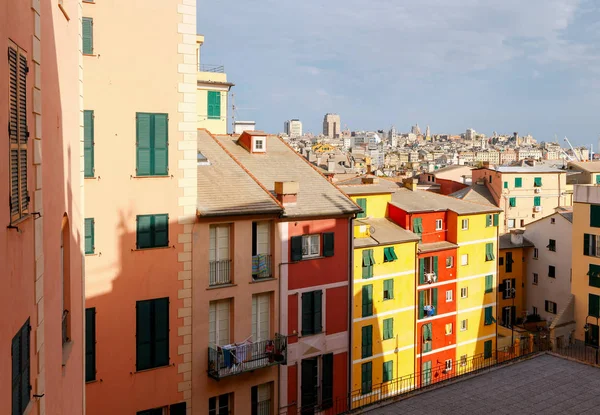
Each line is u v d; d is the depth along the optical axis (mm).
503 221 81000
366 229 43000
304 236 30359
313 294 30516
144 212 23766
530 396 23609
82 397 16375
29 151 8984
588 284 53250
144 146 23688
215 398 26281
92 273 22672
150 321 23953
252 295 27641
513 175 81750
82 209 16547
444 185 93000
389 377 43281
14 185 7980
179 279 24656
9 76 7723
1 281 7168
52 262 10953
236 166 30484
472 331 51562
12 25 7902
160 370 24250
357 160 194375
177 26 24188
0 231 7133
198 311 25234
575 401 23141
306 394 30266
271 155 35875
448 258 49250
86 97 22516
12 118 7891
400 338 44031
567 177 94250
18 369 8094
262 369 27562
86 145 22531
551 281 64188
